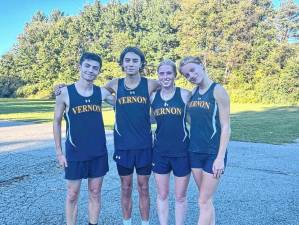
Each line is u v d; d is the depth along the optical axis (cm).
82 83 357
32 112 2238
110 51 4712
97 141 364
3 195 532
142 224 393
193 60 334
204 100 333
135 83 370
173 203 489
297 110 2284
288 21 4150
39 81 4969
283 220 435
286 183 597
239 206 484
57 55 4938
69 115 356
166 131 364
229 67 3762
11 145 978
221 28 3900
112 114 1959
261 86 3288
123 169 376
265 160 775
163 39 4341
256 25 3856
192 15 4100
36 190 556
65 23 5166
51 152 870
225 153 331
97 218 382
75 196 370
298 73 3178
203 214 345
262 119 1675
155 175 378
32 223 426
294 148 919
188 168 370
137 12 4831
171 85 363
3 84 5006
